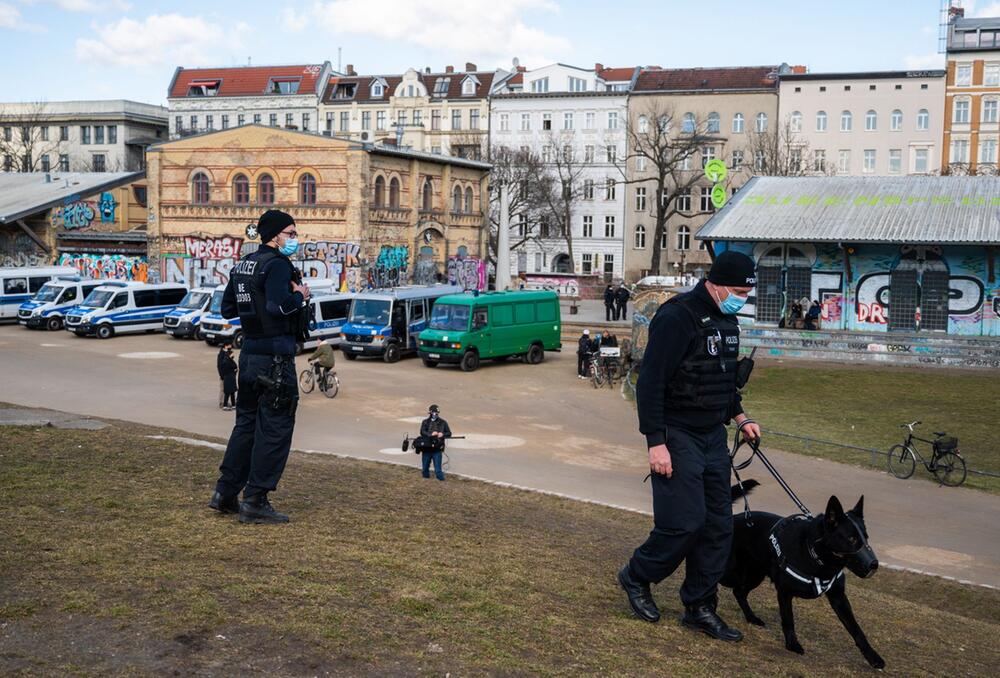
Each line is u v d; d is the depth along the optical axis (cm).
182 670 543
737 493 734
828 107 8631
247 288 851
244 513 880
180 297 4744
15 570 687
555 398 3203
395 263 5750
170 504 938
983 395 3281
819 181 4959
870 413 2983
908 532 1720
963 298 4231
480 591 733
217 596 657
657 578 689
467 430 2569
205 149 5731
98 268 6069
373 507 1073
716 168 4656
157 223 5866
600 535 1188
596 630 673
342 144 5394
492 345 3875
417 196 5903
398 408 2891
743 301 657
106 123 10838
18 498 924
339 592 690
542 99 9512
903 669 698
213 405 2739
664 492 665
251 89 10669
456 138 9806
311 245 5519
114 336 4497
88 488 993
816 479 2125
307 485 1188
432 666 575
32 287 5138
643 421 656
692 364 654
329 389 3080
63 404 2659
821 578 665
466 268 6456
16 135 10938
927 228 4225
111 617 609
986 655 828
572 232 9431
